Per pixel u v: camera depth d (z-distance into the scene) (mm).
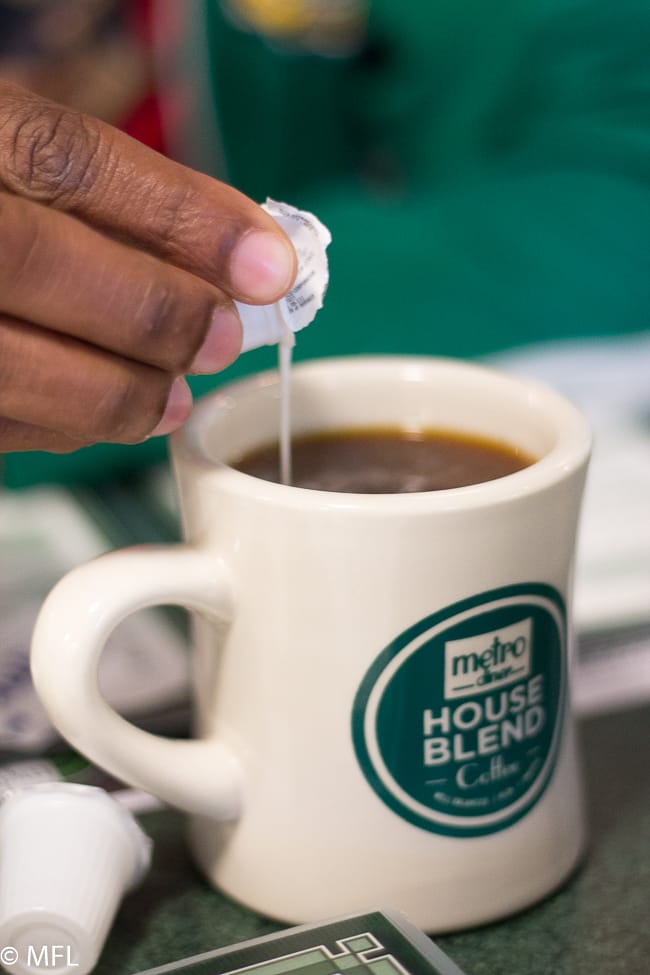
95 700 400
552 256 827
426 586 391
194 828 430
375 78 1130
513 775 408
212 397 441
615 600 539
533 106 1042
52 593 401
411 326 746
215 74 1098
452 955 406
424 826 404
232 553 400
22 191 388
